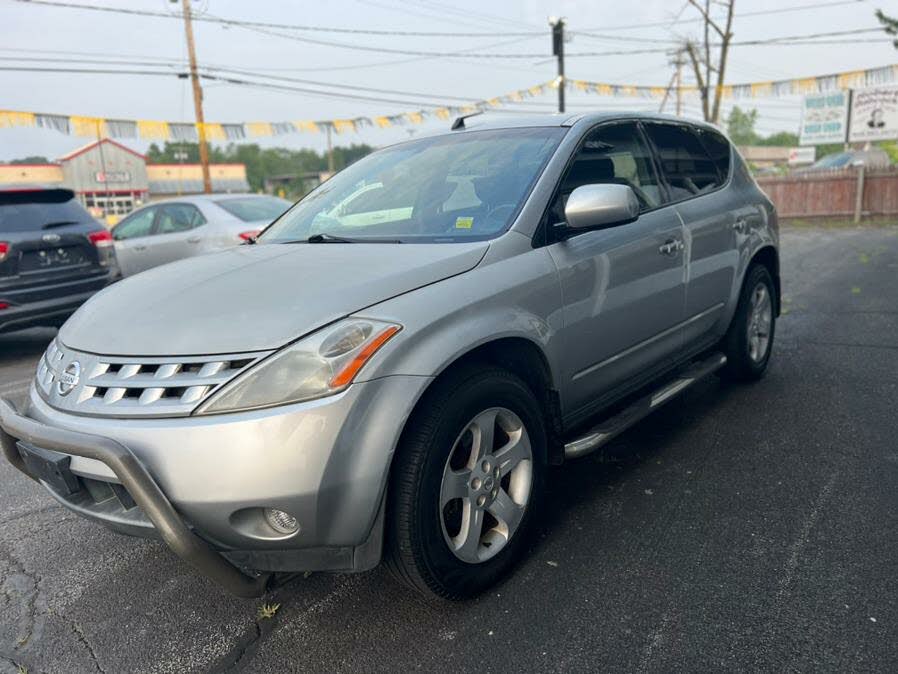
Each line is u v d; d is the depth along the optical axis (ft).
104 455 6.81
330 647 7.85
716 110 66.13
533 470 9.13
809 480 11.01
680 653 7.36
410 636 7.93
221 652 7.93
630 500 10.74
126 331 7.89
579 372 10.11
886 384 15.24
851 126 86.38
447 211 10.12
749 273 14.94
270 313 7.46
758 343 15.75
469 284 8.39
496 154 10.93
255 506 6.87
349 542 7.25
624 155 11.87
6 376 22.06
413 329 7.55
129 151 180.04
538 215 9.65
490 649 7.62
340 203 11.60
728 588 8.39
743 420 13.66
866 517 9.80
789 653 7.25
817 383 15.61
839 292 26.71
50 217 23.88
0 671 7.85
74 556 10.28
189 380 7.11
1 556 10.37
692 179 13.69
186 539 6.77
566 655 7.45
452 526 8.29
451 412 7.76
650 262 11.36
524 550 9.26
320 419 6.90
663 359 12.42
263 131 54.75
